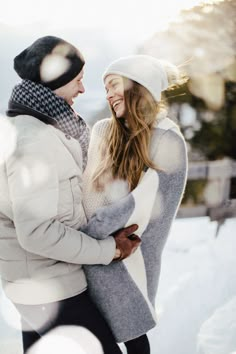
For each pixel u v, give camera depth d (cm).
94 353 153
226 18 491
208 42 485
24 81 145
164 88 166
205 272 313
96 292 162
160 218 164
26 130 137
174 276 311
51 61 144
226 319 253
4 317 267
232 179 445
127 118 164
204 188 443
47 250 138
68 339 152
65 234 140
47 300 147
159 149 161
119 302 165
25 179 133
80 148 152
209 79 464
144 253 167
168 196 162
